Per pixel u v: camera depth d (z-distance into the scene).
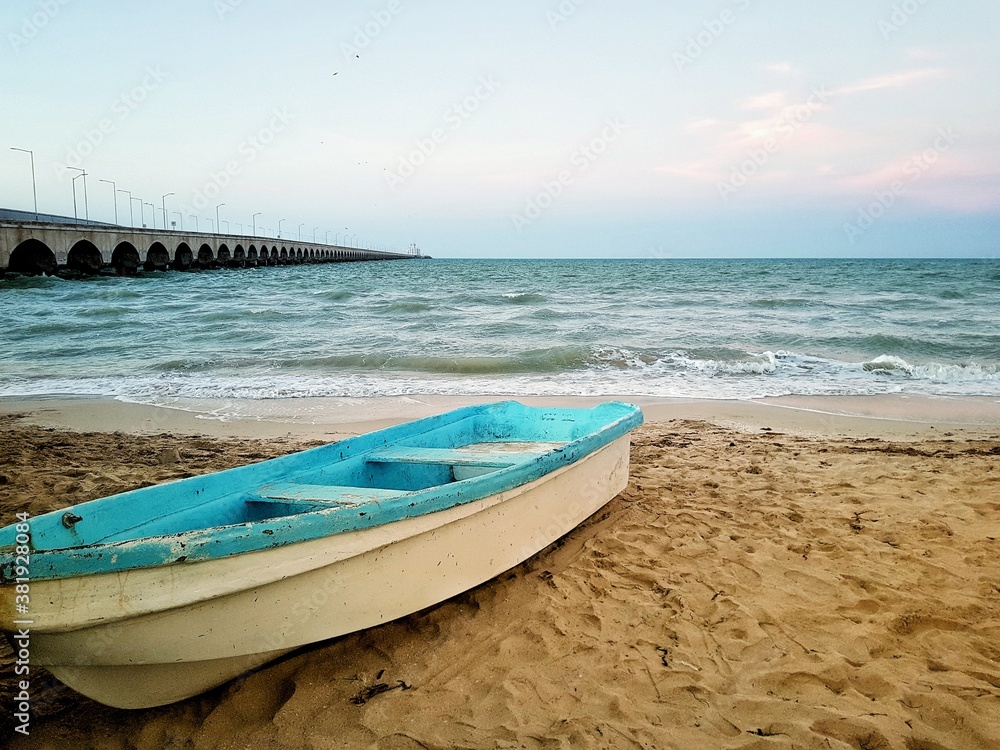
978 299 30.75
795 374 13.54
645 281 50.12
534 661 3.62
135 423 9.79
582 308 27.64
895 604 4.13
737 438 8.67
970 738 2.89
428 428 6.05
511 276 61.44
